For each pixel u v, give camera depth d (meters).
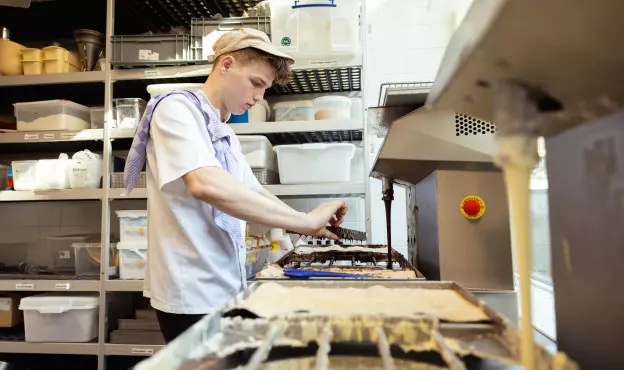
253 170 2.14
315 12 2.11
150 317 2.36
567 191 0.56
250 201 1.08
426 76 2.60
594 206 0.50
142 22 2.62
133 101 2.25
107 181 2.21
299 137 2.52
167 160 1.09
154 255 1.23
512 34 0.31
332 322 0.59
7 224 2.77
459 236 0.99
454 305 0.69
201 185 1.05
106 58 2.23
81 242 2.41
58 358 2.48
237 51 1.27
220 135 1.25
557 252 0.58
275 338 0.58
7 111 2.81
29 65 2.36
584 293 0.53
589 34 0.30
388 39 2.63
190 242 1.20
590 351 0.52
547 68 0.36
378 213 2.56
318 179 2.13
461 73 0.38
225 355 0.56
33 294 2.44
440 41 2.59
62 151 2.82
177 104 1.15
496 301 0.96
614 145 0.46
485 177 0.98
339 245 1.80
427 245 1.14
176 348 0.49
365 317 0.59
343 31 2.11
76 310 2.16
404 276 1.05
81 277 2.22
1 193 2.28
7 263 2.73
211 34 2.15
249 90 1.32
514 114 0.42
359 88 2.58
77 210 2.73
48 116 2.30
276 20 2.12
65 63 2.38
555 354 0.44
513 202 0.45
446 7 2.55
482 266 0.98
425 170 1.05
